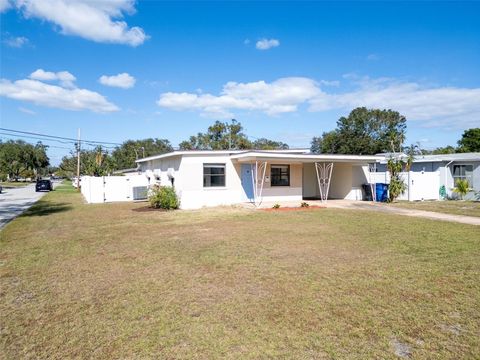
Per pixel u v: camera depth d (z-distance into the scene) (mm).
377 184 21750
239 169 19484
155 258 7844
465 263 7098
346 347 3863
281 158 18109
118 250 8758
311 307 4945
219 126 54281
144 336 4184
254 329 4312
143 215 15953
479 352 3717
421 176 22469
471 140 46656
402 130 53562
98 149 42938
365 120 54156
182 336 4164
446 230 10953
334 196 24391
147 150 78812
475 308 4832
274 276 6383
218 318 4641
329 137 56156
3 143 90312
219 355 3729
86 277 6547
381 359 3613
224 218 14172
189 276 6469
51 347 3982
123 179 25406
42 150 92000
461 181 21891
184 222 13320
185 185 18031
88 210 18734
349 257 7691
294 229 11406
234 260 7539
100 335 4234
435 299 5176
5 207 21297
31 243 9922
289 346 3898
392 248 8516
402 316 4613
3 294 5715
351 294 5422
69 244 9656
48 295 5637
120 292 5699
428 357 3637
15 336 4258
